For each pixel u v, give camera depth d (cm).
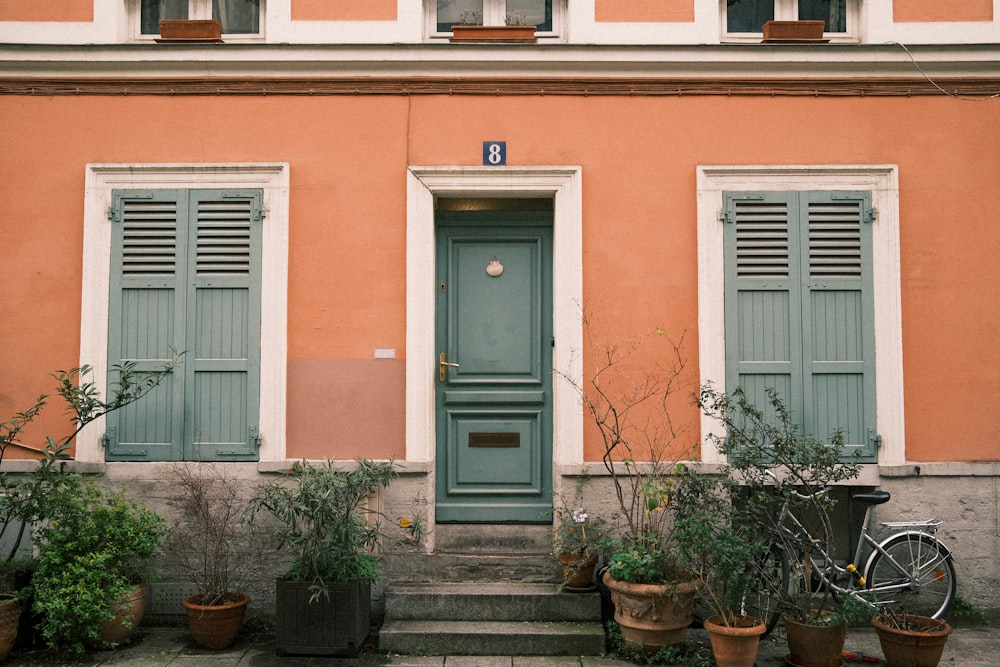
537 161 565
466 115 567
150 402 555
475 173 562
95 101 567
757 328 558
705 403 547
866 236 559
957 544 548
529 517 580
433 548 565
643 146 564
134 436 554
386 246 562
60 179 565
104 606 482
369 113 567
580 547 533
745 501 531
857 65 560
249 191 562
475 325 591
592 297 559
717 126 565
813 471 498
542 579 549
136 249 562
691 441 551
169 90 566
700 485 506
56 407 555
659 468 546
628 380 555
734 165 560
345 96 567
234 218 563
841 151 562
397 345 559
